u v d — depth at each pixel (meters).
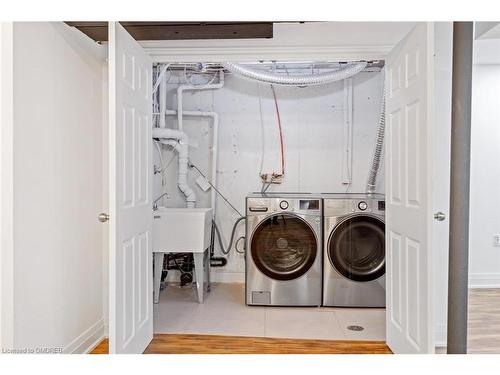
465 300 1.86
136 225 2.49
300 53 2.84
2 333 1.88
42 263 2.15
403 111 2.42
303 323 3.24
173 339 2.87
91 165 2.75
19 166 1.97
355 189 4.45
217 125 4.45
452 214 1.88
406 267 2.36
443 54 2.84
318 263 3.68
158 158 4.43
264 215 3.69
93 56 2.79
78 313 2.55
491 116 3.41
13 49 1.92
